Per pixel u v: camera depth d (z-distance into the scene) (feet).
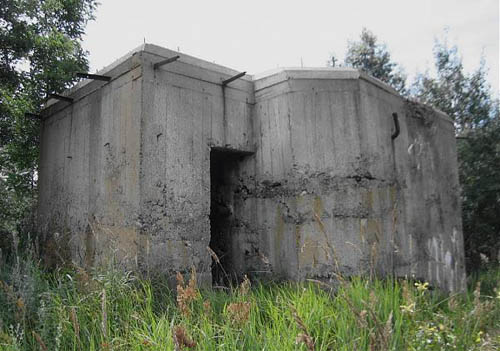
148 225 15.74
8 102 23.95
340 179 18.16
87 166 19.49
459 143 36.14
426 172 23.68
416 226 21.53
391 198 19.72
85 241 18.88
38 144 26.68
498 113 36.68
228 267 20.26
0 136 26.35
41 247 21.95
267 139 19.57
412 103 23.45
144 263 15.35
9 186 27.14
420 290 13.28
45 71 26.12
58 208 21.75
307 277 17.31
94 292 12.11
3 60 26.12
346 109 18.78
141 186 15.76
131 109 16.70
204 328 9.77
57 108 22.93
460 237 26.71
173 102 17.26
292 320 10.43
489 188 33.30
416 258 20.88
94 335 10.48
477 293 11.78
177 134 17.21
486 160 34.71
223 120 19.04
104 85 18.74
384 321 10.97
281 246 18.37
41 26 27.55
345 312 10.84
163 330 9.94
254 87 20.52
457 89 39.50
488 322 12.53
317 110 18.65
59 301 11.84
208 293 14.28
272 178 19.12
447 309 14.25
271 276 18.17
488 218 35.06
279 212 18.61
